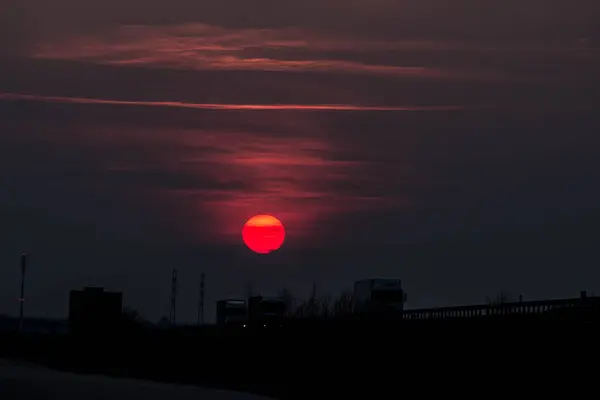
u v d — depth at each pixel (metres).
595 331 191.75
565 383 195.88
